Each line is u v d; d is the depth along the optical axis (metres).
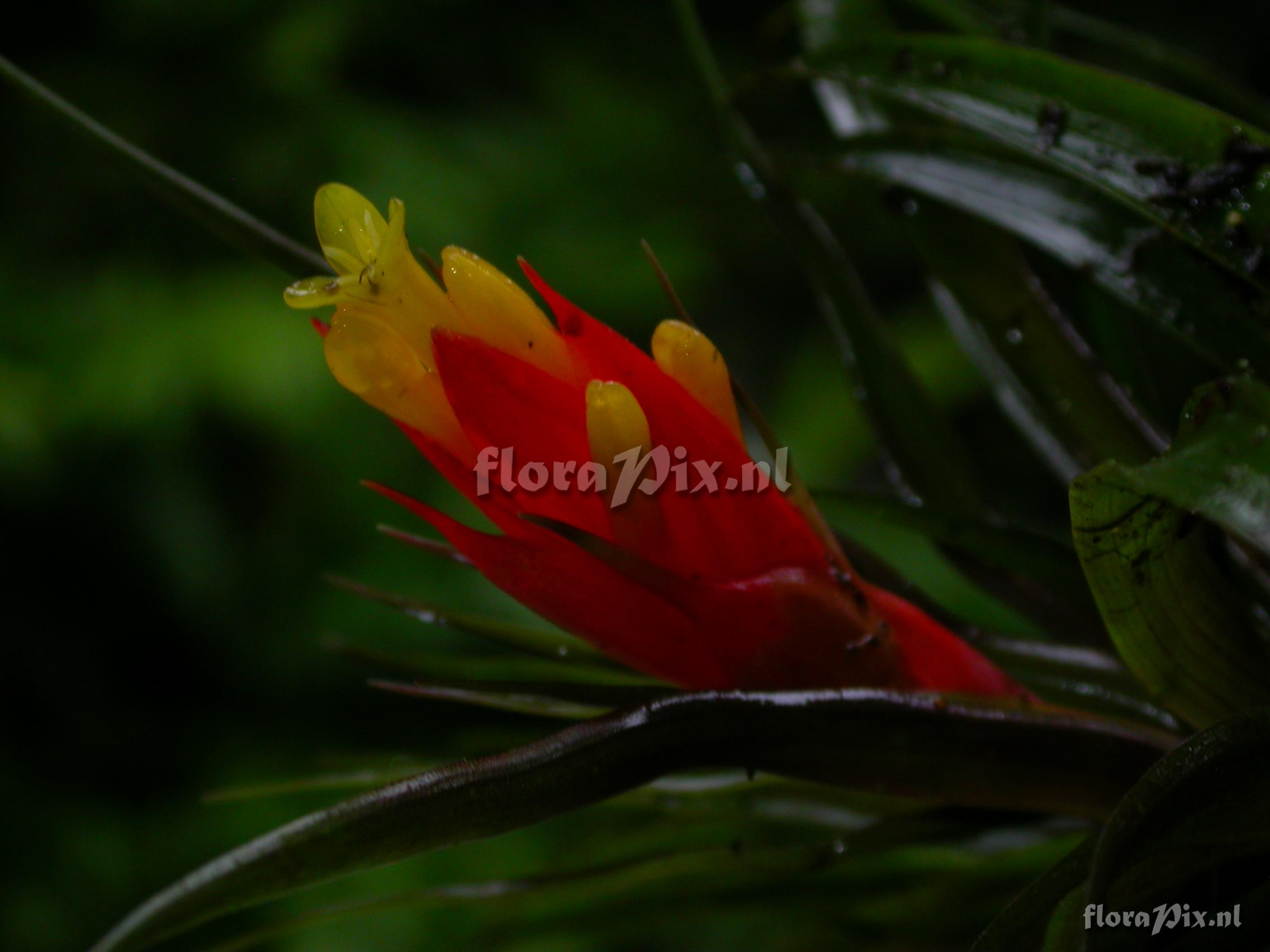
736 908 0.61
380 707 1.98
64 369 1.86
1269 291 0.53
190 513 1.93
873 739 0.52
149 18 2.11
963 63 0.55
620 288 2.23
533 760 0.51
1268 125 0.62
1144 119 0.54
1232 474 0.49
